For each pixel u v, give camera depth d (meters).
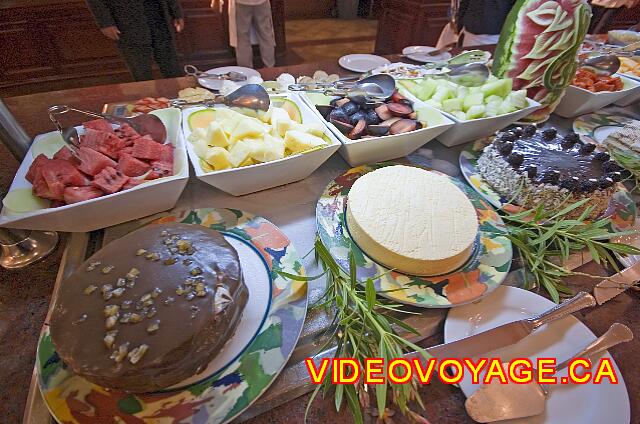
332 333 0.51
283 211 0.70
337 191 0.70
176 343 0.39
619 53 1.28
